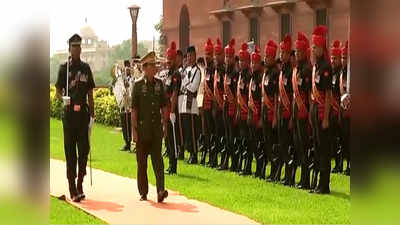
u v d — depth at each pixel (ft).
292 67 38.14
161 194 32.68
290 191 36.24
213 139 46.55
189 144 48.55
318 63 35.29
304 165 36.91
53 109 104.99
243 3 71.51
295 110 36.73
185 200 33.50
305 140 36.65
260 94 40.63
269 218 28.84
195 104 47.93
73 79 33.14
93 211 30.81
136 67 55.57
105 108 89.81
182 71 48.65
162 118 33.91
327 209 30.99
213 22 78.43
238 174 42.91
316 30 35.50
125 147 58.75
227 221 28.32
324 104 35.12
